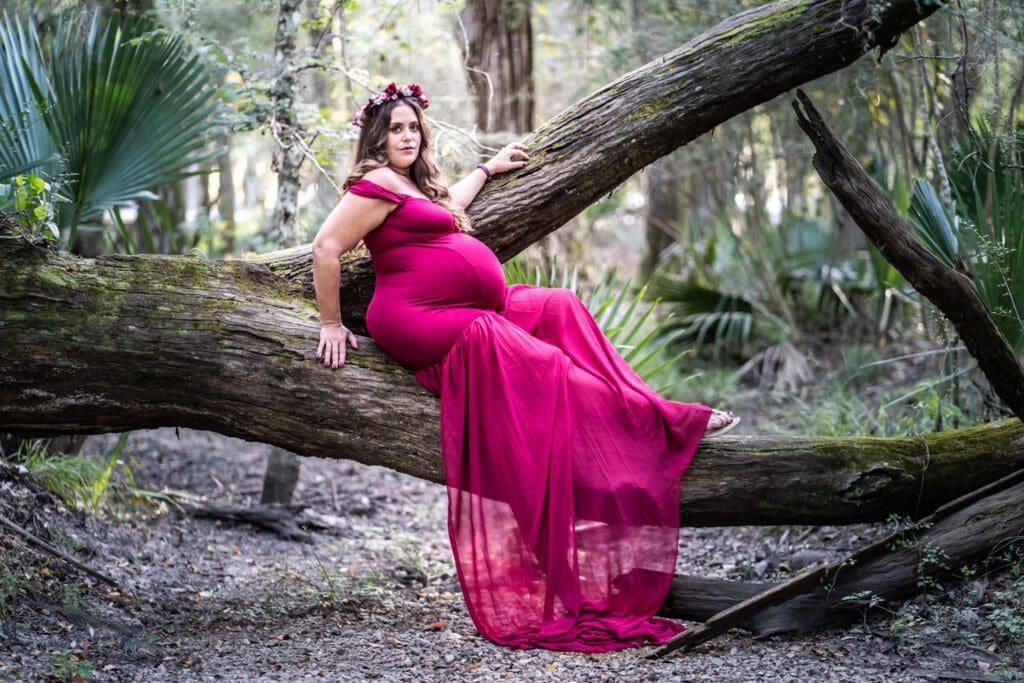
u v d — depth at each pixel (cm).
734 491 378
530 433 370
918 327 784
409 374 391
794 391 767
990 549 374
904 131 669
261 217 1452
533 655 353
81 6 508
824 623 377
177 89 448
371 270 419
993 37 398
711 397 789
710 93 423
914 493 387
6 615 347
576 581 367
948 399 522
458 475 370
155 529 516
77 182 430
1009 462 391
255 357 376
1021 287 394
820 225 990
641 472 372
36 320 356
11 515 425
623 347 530
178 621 397
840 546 469
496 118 785
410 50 669
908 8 405
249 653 354
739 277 1007
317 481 678
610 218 1299
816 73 427
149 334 367
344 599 439
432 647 364
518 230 429
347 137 566
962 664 331
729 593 384
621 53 788
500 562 370
